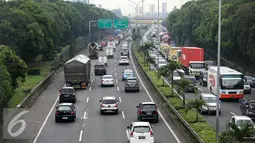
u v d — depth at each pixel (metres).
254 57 101.19
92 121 58.84
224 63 134.62
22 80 71.56
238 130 35.41
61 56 140.88
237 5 119.25
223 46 118.00
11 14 109.25
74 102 74.12
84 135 50.12
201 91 87.56
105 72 116.44
